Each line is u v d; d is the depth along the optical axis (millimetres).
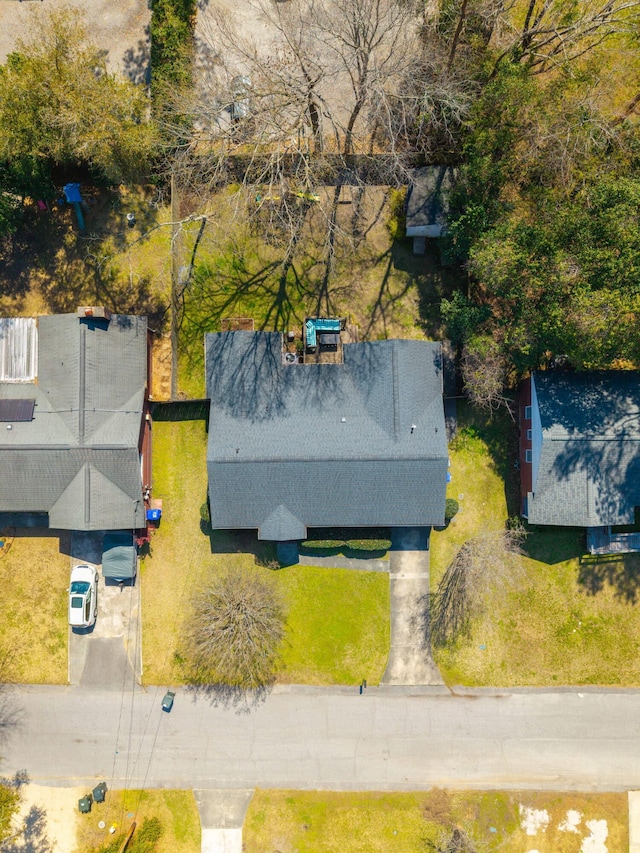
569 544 33375
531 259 28109
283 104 27344
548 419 30578
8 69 28750
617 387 31062
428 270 33438
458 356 32969
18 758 33531
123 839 33031
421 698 33469
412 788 33375
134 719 33531
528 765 33406
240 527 31516
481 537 32094
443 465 30406
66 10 29984
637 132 29781
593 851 33031
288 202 32719
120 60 33594
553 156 28984
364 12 27953
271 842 33188
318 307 33469
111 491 31188
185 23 31719
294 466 30344
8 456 30625
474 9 28031
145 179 33219
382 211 33375
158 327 33562
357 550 33156
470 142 29453
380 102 27422
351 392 31281
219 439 30641
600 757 33375
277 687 33500
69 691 33594
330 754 33438
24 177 29797
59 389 31062
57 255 33625
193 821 33344
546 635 33500
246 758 33469
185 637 33531
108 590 33562
